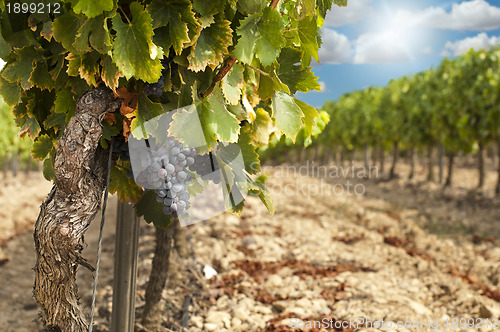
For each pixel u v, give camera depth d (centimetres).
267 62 160
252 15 158
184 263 590
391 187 2083
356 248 802
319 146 4144
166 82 161
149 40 135
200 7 152
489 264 745
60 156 152
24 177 2453
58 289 164
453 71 1845
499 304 550
